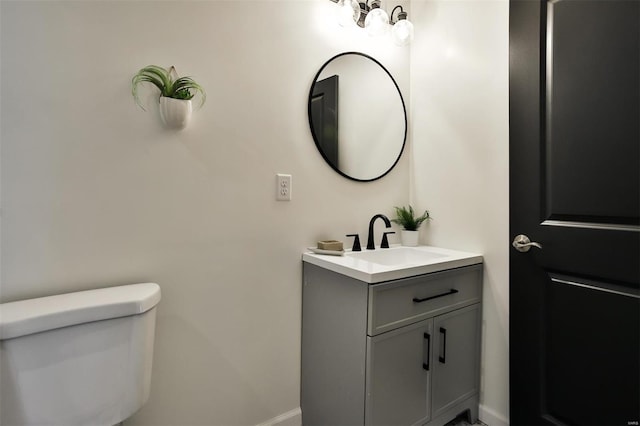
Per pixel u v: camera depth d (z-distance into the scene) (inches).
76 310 32.1
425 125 68.5
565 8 43.6
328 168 59.9
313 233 58.1
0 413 29.1
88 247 39.1
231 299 49.8
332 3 60.1
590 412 42.6
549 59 45.6
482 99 57.4
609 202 40.2
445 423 51.5
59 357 31.6
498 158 54.9
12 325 29.1
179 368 45.8
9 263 35.1
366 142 64.7
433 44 66.6
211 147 47.5
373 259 60.3
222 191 48.5
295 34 55.5
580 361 43.6
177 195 44.9
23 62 35.4
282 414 55.2
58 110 37.1
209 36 47.1
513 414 51.1
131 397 35.2
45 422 30.9
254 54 51.1
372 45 66.1
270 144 52.8
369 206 66.0
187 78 42.7
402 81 70.7
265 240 52.7
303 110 56.4
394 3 69.1
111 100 40.1
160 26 43.3
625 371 39.5
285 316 55.1
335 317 48.4
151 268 43.3
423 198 69.0
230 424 50.2
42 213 36.6
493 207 55.7
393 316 44.1
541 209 47.2
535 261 48.0
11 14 34.8
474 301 55.8
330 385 49.5
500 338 54.6
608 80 39.8
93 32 38.9
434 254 58.9
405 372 45.9
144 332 36.2
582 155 42.5
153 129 42.9
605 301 41.1
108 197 40.2
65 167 37.7
